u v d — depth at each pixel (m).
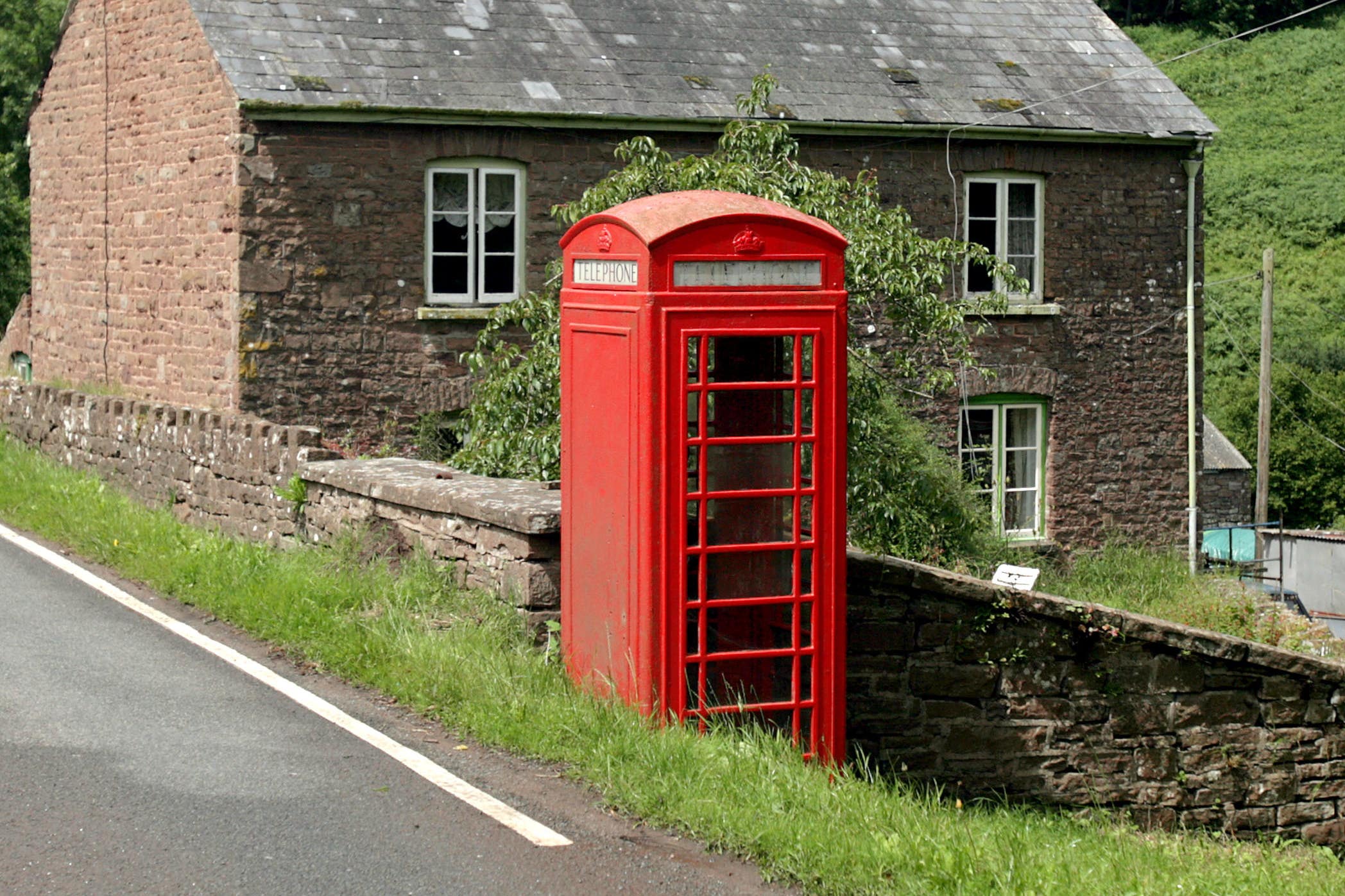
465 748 6.91
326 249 16.06
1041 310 18.95
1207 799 9.51
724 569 7.18
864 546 12.59
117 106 18.67
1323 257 47.84
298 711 7.43
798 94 17.91
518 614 8.07
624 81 17.28
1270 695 9.63
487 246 16.92
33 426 16.91
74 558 11.44
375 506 9.91
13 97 35.06
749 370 7.30
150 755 6.67
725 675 7.30
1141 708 9.34
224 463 12.23
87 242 19.84
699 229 6.75
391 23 17.00
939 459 15.61
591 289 7.34
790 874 5.53
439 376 16.62
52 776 6.33
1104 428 19.59
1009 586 9.10
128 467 14.27
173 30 17.02
